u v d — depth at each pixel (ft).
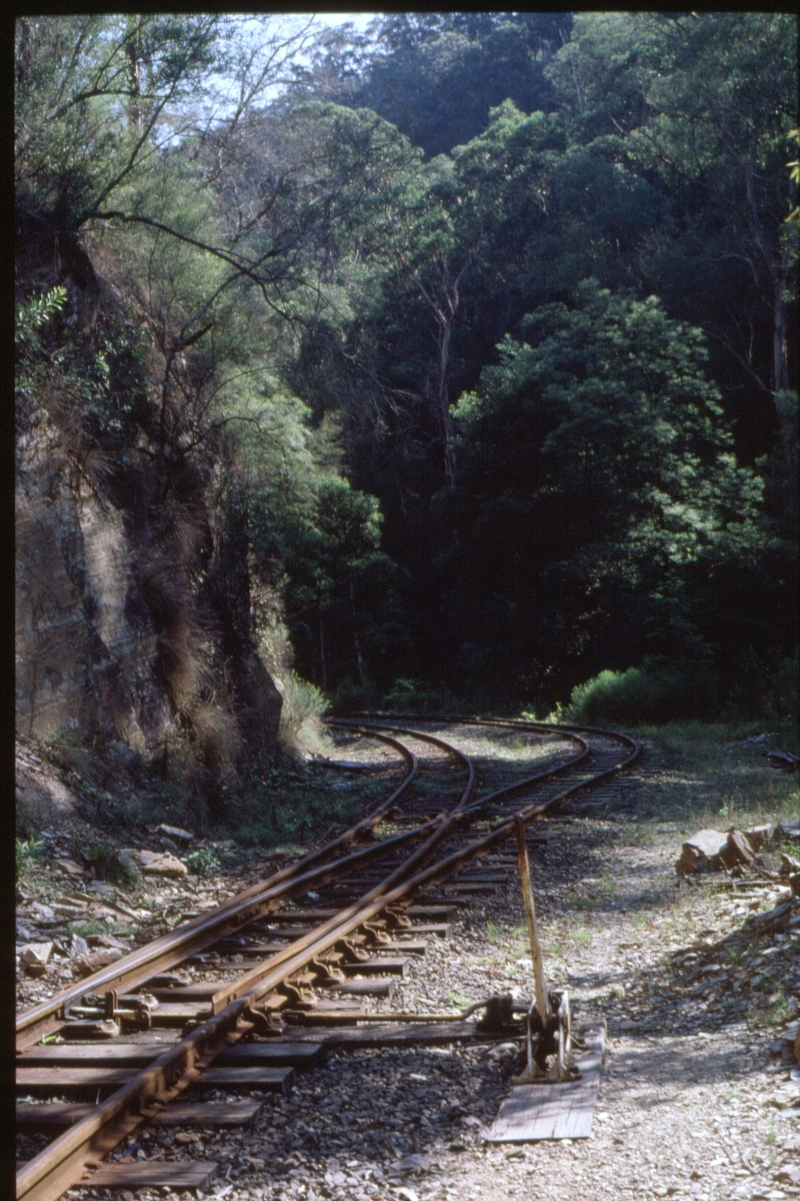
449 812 50.37
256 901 30.63
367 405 86.22
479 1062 18.92
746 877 31.96
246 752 57.77
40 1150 15.75
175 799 45.88
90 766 42.24
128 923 30.81
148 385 55.21
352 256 132.57
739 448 171.12
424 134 254.68
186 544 55.01
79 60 50.70
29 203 47.55
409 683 157.28
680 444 142.31
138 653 48.83
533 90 261.65
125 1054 19.11
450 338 208.44
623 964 25.57
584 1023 20.47
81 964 25.34
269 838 46.42
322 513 156.56
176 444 56.44
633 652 131.64
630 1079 17.67
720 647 120.47
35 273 46.50
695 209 187.62
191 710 51.70
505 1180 14.08
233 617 61.21
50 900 31.35
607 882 34.99
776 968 21.99
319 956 25.34
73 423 45.88
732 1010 20.68
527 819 46.62
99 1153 15.10
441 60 263.90
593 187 184.85
